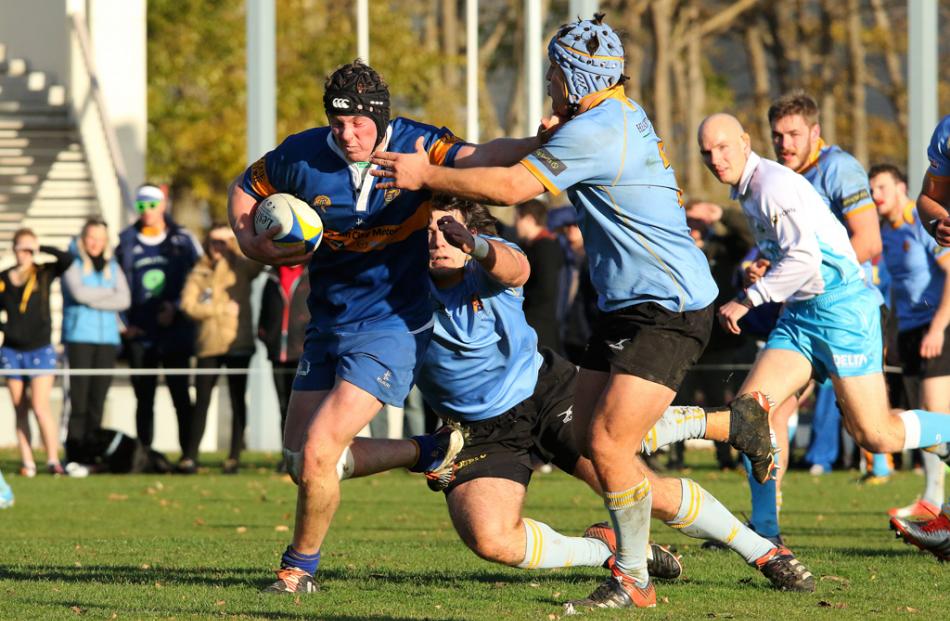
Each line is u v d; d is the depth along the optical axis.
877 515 34.47
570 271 48.09
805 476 47.31
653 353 18.95
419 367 20.39
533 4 67.50
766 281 23.78
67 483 45.00
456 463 21.53
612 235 18.97
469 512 21.25
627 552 19.81
